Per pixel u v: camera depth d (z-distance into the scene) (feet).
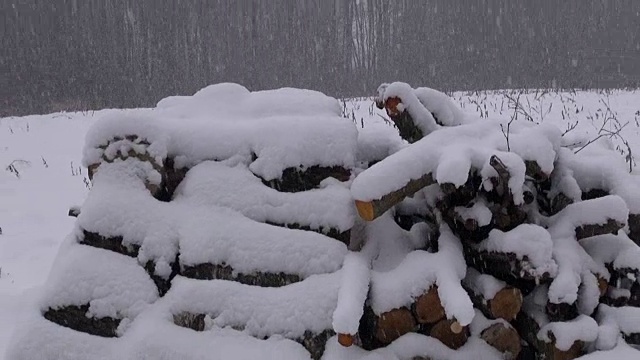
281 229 10.61
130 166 11.38
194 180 11.35
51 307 10.54
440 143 10.43
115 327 10.44
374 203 9.77
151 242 10.77
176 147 11.64
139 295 10.51
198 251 10.54
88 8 94.07
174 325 10.18
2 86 85.56
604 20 102.89
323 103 12.62
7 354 10.28
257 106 12.73
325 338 9.70
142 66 93.45
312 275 10.17
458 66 96.02
